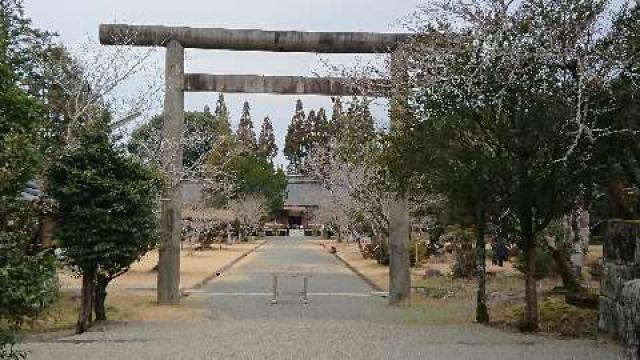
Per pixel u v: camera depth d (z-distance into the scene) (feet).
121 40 58.03
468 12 40.01
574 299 45.93
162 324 45.50
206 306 58.85
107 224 40.27
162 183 45.93
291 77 58.65
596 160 37.86
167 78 57.62
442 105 40.65
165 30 57.57
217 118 150.82
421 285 74.64
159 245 55.93
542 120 37.81
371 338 37.58
